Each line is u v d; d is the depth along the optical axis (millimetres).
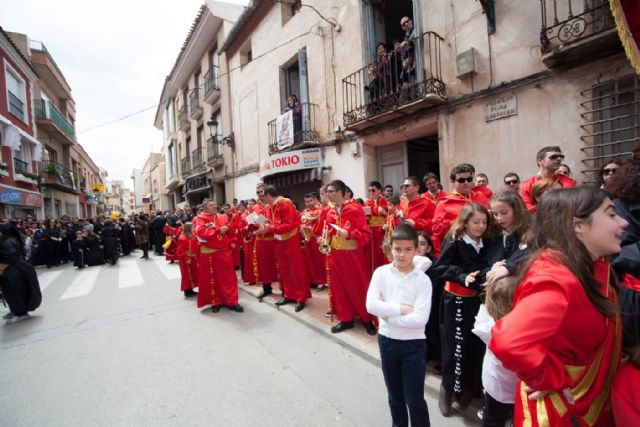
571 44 4316
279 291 6590
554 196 1264
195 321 5168
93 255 11938
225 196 16672
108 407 3018
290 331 4566
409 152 9133
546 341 1098
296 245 5273
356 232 4059
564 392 1171
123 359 3967
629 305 1601
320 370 3480
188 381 3387
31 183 16281
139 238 13742
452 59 6207
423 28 6637
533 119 5129
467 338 2559
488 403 2135
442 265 2564
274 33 11742
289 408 2867
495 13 5516
